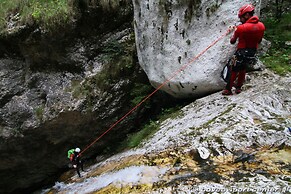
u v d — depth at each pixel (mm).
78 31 7734
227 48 5965
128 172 4871
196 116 5609
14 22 7695
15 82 7844
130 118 7746
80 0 7594
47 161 8102
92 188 5227
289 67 6473
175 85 6664
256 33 5324
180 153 4672
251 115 5051
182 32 6336
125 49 7891
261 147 4398
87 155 7891
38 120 7461
